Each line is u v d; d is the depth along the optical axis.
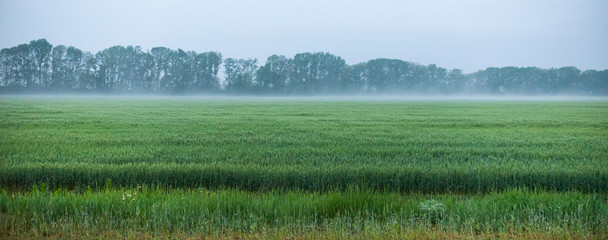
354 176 9.87
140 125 23.66
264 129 22.09
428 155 13.18
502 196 8.15
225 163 11.16
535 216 7.08
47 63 72.00
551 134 20.33
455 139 17.86
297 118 30.94
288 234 6.66
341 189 9.68
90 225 6.94
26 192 9.49
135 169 10.12
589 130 22.50
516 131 21.81
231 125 24.36
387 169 10.20
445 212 7.45
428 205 7.50
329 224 6.95
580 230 6.86
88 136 17.91
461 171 10.14
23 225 6.91
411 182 9.90
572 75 104.25
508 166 10.88
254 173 9.96
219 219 6.98
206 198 7.75
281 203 7.59
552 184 9.92
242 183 9.93
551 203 7.74
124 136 18.12
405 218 7.14
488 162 12.06
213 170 10.09
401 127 23.94
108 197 7.75
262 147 14.95
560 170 10.33
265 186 9.84
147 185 9.59
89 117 28.94
